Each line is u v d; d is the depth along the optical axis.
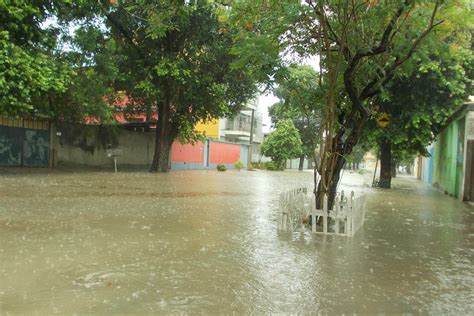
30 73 15.10
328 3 8.70
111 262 6.06
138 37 23.56
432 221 10.92
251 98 27.30
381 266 6.38
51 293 4.82
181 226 8.88
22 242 7.02
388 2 8.30
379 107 18.98
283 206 8.88
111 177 21.39
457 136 18.28
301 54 10.14
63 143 25.22
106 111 22.67
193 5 18.41
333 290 5.23
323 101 9.84
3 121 21.44
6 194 12.88
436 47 9.59
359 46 8.90
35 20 15.56
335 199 9.62
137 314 4.32
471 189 16.00
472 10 9.16
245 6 9.72
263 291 5.11
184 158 36.00
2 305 4.45
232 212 11.14
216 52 23.89
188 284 5.26
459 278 5.89
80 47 20.98
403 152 23.45
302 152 47.56
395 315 4.52
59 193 13.57
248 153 48.12
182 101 25.31
